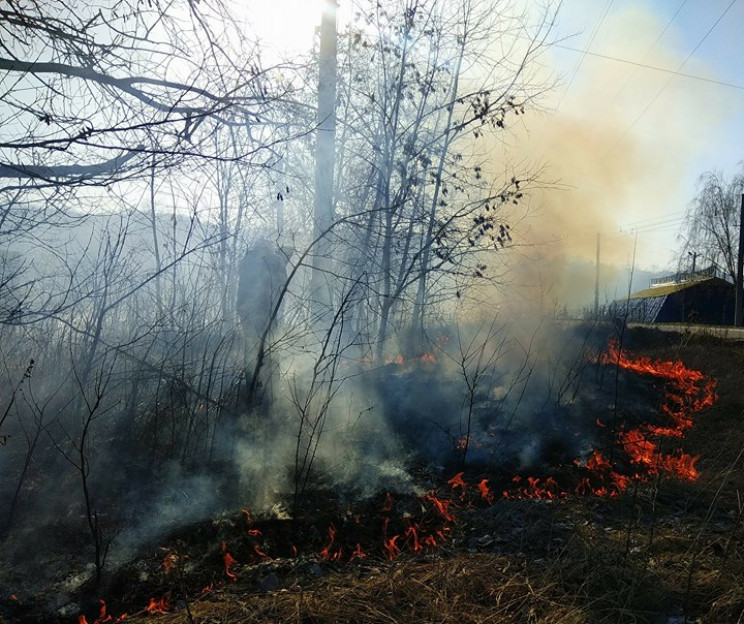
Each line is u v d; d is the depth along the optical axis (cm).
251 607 344
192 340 581
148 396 571
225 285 732
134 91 486
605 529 462
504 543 439
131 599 368
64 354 555
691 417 778
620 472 598
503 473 575
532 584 371
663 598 357
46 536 421
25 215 473
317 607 341
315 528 448
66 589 374
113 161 470
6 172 446
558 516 477
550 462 605
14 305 520
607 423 700
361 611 342
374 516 471
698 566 398
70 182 447
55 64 464
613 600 353
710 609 349
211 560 407
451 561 399
